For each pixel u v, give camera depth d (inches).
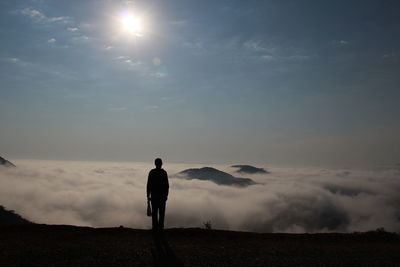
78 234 391.2
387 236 433.4
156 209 387.9
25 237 374.3
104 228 422.0
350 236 429.4
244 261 299.4
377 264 301.7
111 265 278.8
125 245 342.3
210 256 311.9
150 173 389.4
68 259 292.5
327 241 397.1
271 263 296.0
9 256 297.6
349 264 299.9
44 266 272.8
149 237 380.5
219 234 409.1
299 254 330.0
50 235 384.5
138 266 278.1
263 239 394.9
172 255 311.7
